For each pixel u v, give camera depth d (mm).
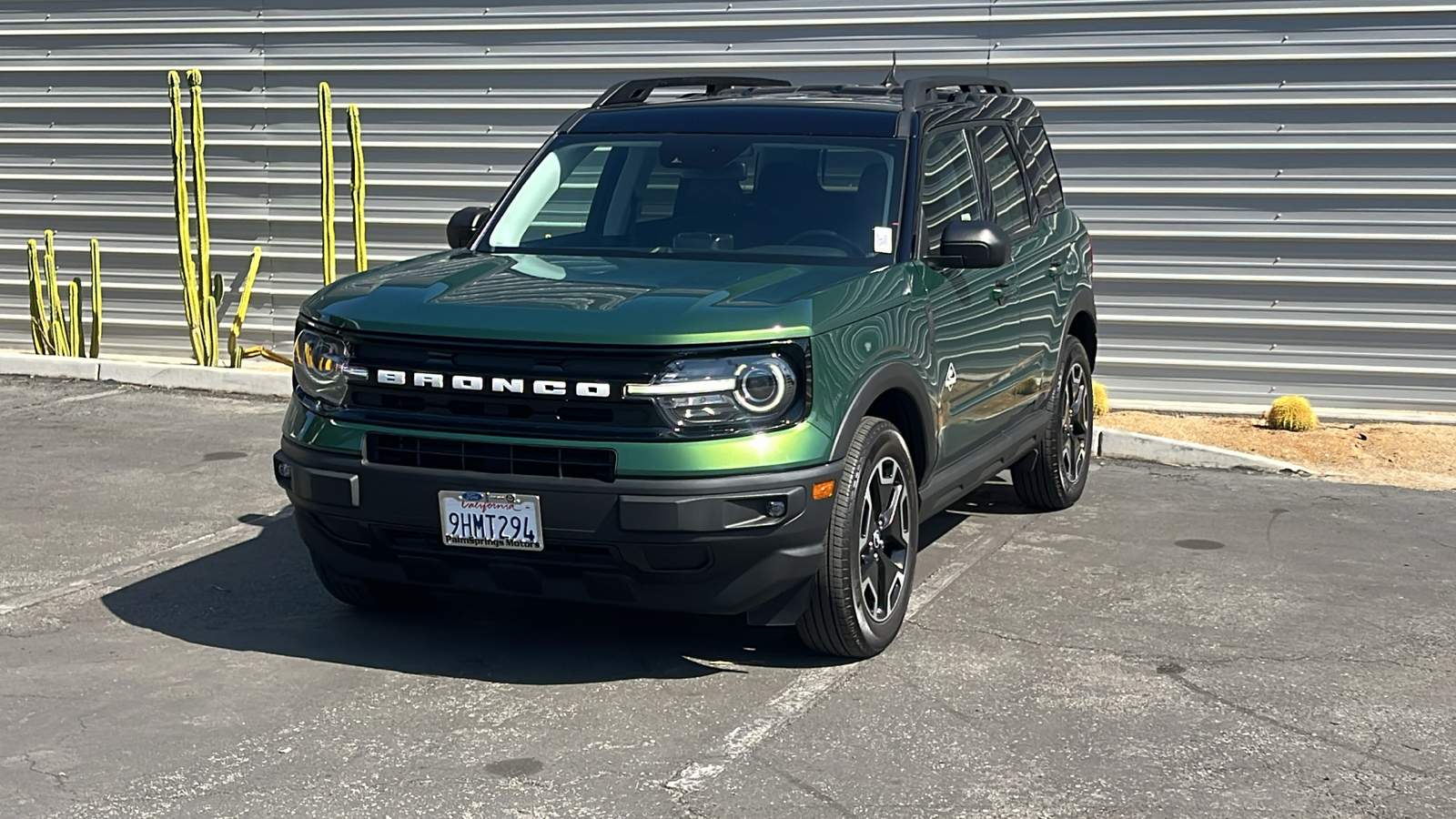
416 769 4512
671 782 4426
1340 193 9891
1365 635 5824
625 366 4875
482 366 5008
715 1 10789
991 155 7094
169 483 8227
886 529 5516
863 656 5453
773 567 5016
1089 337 8125
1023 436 7035
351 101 11695
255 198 12070
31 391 10922
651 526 4832
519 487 4918
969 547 7082
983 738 4770
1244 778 4488
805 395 5016
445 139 11539
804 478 4961
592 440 4887
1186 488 8359
